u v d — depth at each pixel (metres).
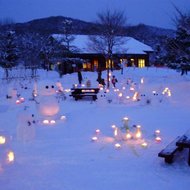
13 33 41.06
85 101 18.75
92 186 6.13
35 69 37.28
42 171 6.95
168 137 9.70
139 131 9.54
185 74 34.25
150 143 9.03
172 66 33.88
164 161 7.45
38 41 44.19
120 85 26.77
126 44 50.75
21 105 16.44
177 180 6.40
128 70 40.44
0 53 39.34
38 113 12.73
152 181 6.36
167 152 7.26
